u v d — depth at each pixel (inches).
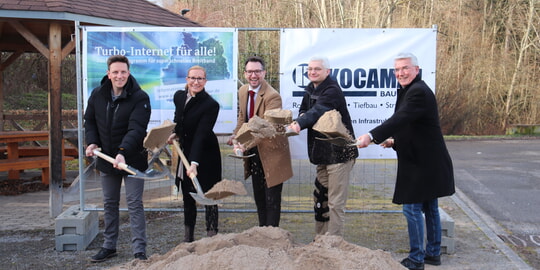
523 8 1018.7
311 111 166.6
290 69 216.5
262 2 886.4
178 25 314.2
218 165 190.2
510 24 1013.2
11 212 269.0
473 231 232.5
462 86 980.6
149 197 297.1
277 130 166.9
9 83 775.7
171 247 200.7
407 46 213.2
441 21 968.9
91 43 218.7
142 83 221.3
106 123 173.2
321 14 885.8
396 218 248.1
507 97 1013.8
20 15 247.4
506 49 1025.5
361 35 213.8
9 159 334.3
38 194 322.0
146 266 121.4
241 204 273.9
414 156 168.2
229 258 108.0
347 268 106.3
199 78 180.1
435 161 167.2
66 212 209.9
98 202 291.6
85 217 200.8
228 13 900.6
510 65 1011.9
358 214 255.8
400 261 181.9
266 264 106.0
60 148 259.1
